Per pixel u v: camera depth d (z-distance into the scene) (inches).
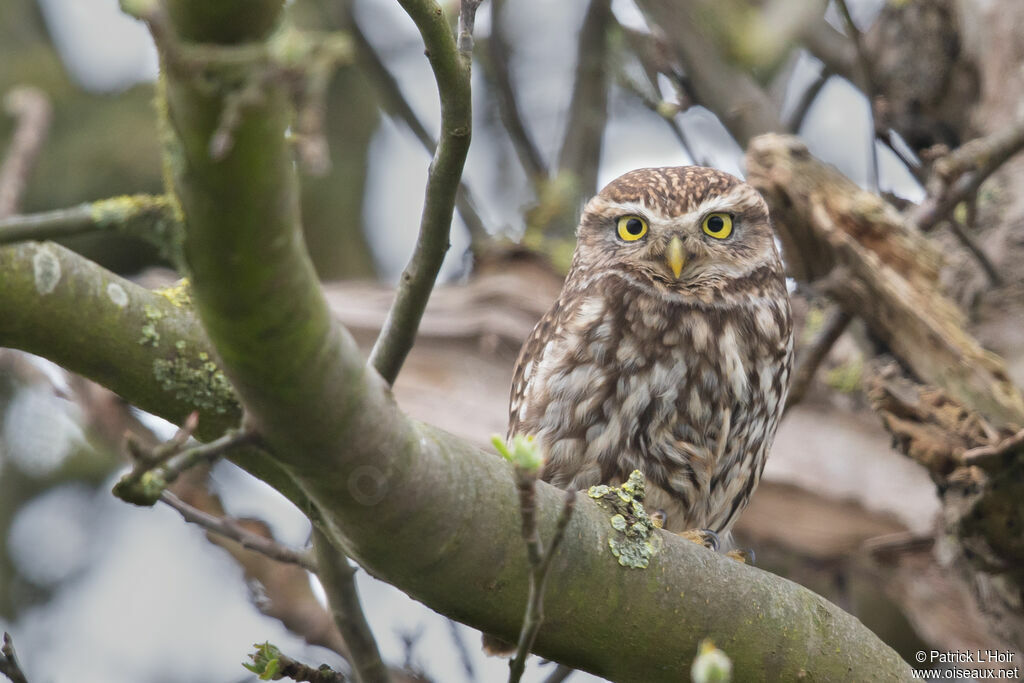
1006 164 425.4
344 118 597.9
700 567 254.7
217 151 138.9
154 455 175.3
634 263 378.9
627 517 250.5
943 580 442.0
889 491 453.4
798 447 466.3
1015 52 428.8
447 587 230.5
